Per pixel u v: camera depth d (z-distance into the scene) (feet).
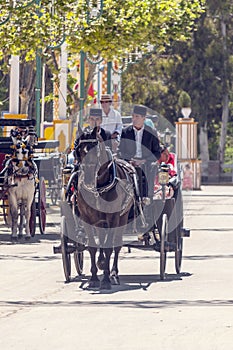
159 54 499.92
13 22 177.88
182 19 230.48
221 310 88.53
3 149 166.09
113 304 92.27
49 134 246.27
